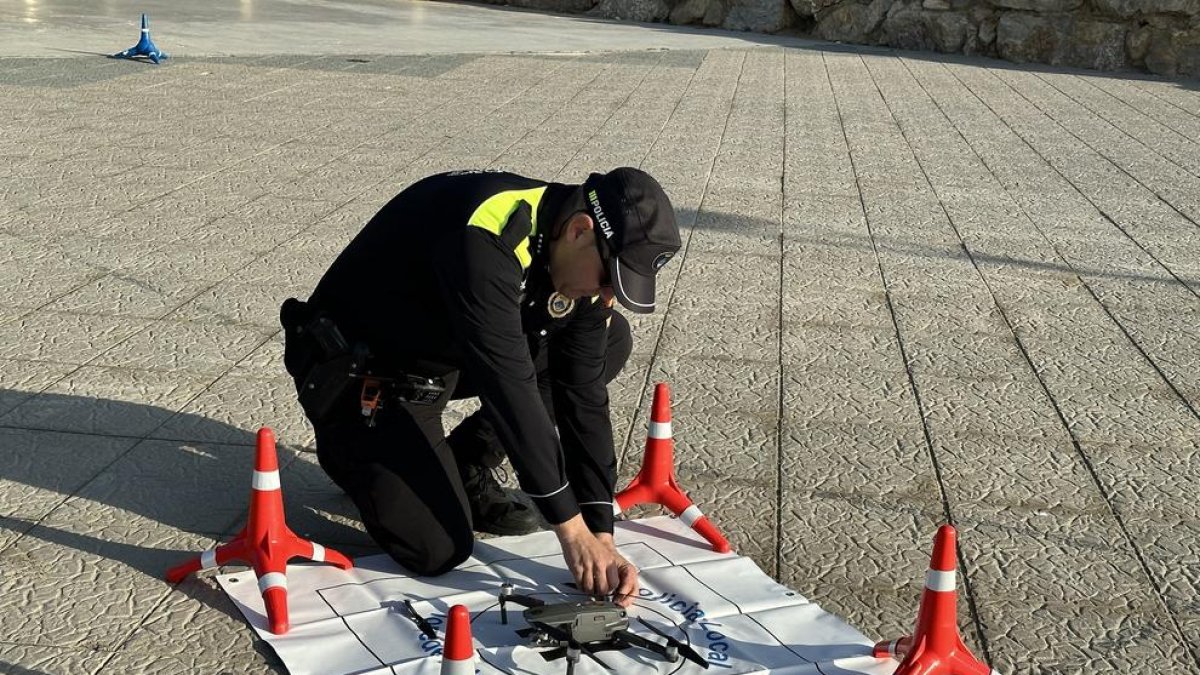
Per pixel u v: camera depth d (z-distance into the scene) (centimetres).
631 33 1911
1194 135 1191
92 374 461
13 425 413
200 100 1081
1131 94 1497
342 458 326
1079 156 1041
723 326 556
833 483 404
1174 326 589
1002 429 455
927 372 511
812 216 777
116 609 311
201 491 377
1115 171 980
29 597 314
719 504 385
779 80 1455
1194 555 367
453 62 1442
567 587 326
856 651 299
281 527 315
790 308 588
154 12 1798
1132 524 385
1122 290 645
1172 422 470
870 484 404
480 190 299
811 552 358
